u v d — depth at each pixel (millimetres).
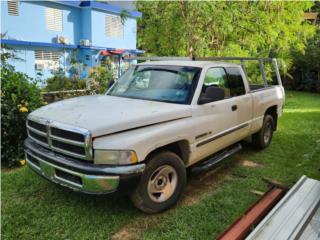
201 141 4059
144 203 3420
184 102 3967
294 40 12984
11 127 4852
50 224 3322
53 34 18078
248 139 6402
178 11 9383
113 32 20625
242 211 3662
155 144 3344
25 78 5504
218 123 4355
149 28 10836
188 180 4578
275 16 11703
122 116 3330
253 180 4602
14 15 16047
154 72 4539
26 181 4320
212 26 9719
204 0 8781
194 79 4168
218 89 4023
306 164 5223
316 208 3217
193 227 3330
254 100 5387
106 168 3051
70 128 3129
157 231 3258
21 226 3264
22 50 16219
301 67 17547
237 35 11133
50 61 17594
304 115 9914
